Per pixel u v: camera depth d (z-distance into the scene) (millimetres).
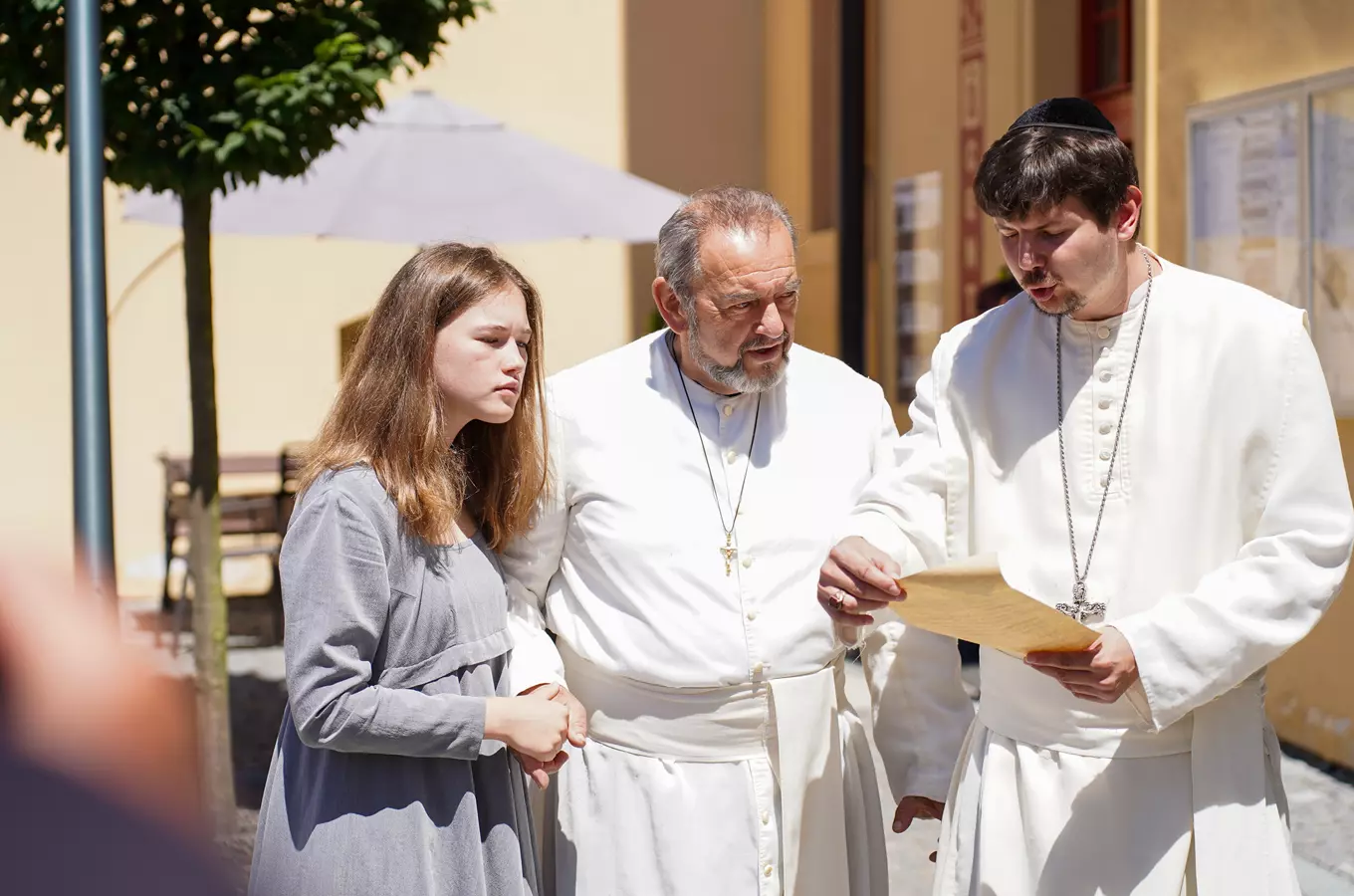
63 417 12445
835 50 12617
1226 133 7195
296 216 8445
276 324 13102
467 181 8812
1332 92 6406
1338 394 6496
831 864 3293
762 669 3244
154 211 8367
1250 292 2852
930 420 3145
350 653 2734
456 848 2811
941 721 3379
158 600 12562
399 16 5781
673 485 3336
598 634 3295
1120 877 2822
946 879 3068
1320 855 5547
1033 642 2613
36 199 12367
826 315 13336
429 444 2846
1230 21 7133
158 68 5328
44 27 5207
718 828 3219
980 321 3141
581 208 8781
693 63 14117
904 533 3039
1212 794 2791
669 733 3248
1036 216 2721
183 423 12945
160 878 670
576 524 3359
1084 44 9453
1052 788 2900
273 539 13078
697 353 3246
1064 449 2939
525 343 3066
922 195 11336
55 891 654
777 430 3414
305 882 2748
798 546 3332
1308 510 2736
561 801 3342
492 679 2975
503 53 13789
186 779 735
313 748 2805
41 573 681
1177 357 2854
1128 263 2918
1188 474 2816
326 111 5461
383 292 2953
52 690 669
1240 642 2670
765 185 14273
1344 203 6379
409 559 2828
